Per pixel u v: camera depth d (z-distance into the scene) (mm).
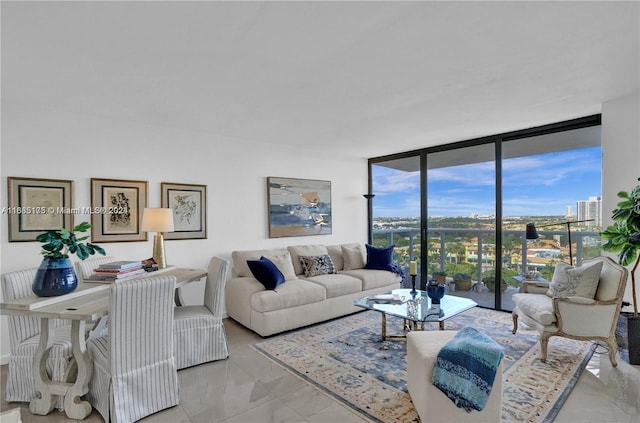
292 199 4902
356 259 4895
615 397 2186
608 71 2355
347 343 3217
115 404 1945
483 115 3400
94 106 3043
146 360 2090
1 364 2812
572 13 1649
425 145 4859
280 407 2162
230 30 1792
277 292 3490
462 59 2152
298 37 1868
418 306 3096
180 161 3889
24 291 2361
